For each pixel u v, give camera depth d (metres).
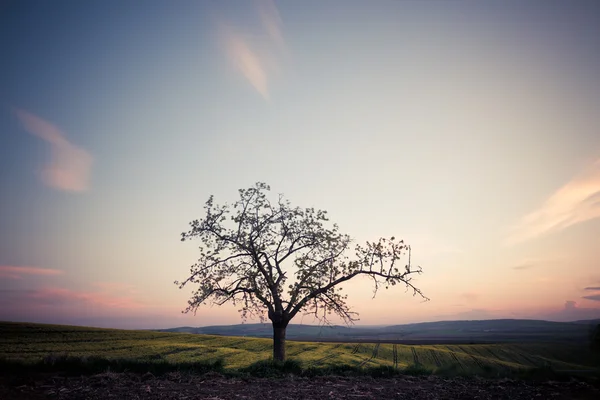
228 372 18.27
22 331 60.62
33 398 12.68
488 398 13.84
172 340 61.47
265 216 27.20
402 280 24.83
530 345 79.75
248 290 25.59
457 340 138.00
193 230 26.59
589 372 19.22
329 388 15.20
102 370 17.44
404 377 18.28
